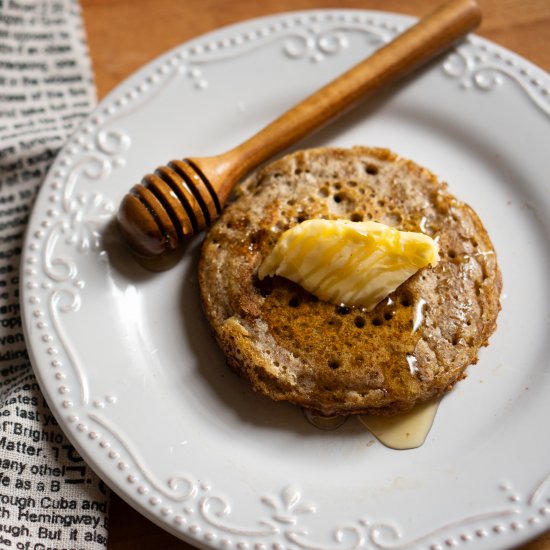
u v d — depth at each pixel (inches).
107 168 17.4
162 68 18.1
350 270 15.8
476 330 16.0
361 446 15.9
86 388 16.1
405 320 15.9
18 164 17.8
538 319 16.6
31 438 16.0
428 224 16.5
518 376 16.2
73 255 16.8
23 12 18.8
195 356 16.5
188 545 15.8
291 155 17.1
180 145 17.8
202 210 16.5
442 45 17.8
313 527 15.3
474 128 17.8
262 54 18.2
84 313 16.5
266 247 16.4
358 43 18.2
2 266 17.4
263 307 16.1
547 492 15.3
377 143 17.9
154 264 16.9
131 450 15.7
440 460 15.7
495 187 17.5
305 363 15.8
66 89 18.6
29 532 15.6
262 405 16.1
